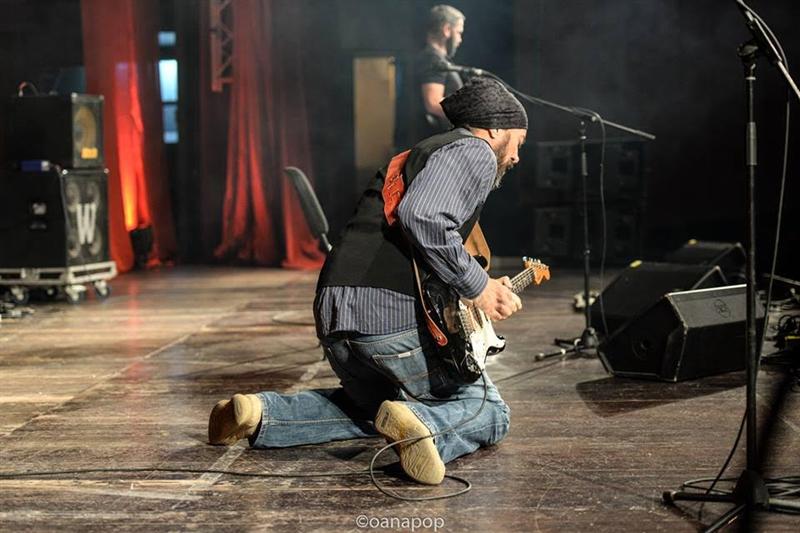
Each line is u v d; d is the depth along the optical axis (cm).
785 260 738
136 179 816
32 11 809
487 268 280
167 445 304
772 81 849
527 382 387
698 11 860
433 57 504
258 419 287
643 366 386
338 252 268
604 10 868
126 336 506
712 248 608
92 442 309
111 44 787
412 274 262
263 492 258
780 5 844
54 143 623
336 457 287
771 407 337
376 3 869
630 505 246
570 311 564
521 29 876
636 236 780
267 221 836
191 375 410
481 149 255
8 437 317
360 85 876
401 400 278
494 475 270
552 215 798
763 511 236
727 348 391
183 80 861
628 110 877
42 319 566
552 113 879
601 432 313
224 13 838
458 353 262
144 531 233
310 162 843
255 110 827
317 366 426
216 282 729
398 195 259
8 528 236
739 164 871
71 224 623
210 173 853
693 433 311
